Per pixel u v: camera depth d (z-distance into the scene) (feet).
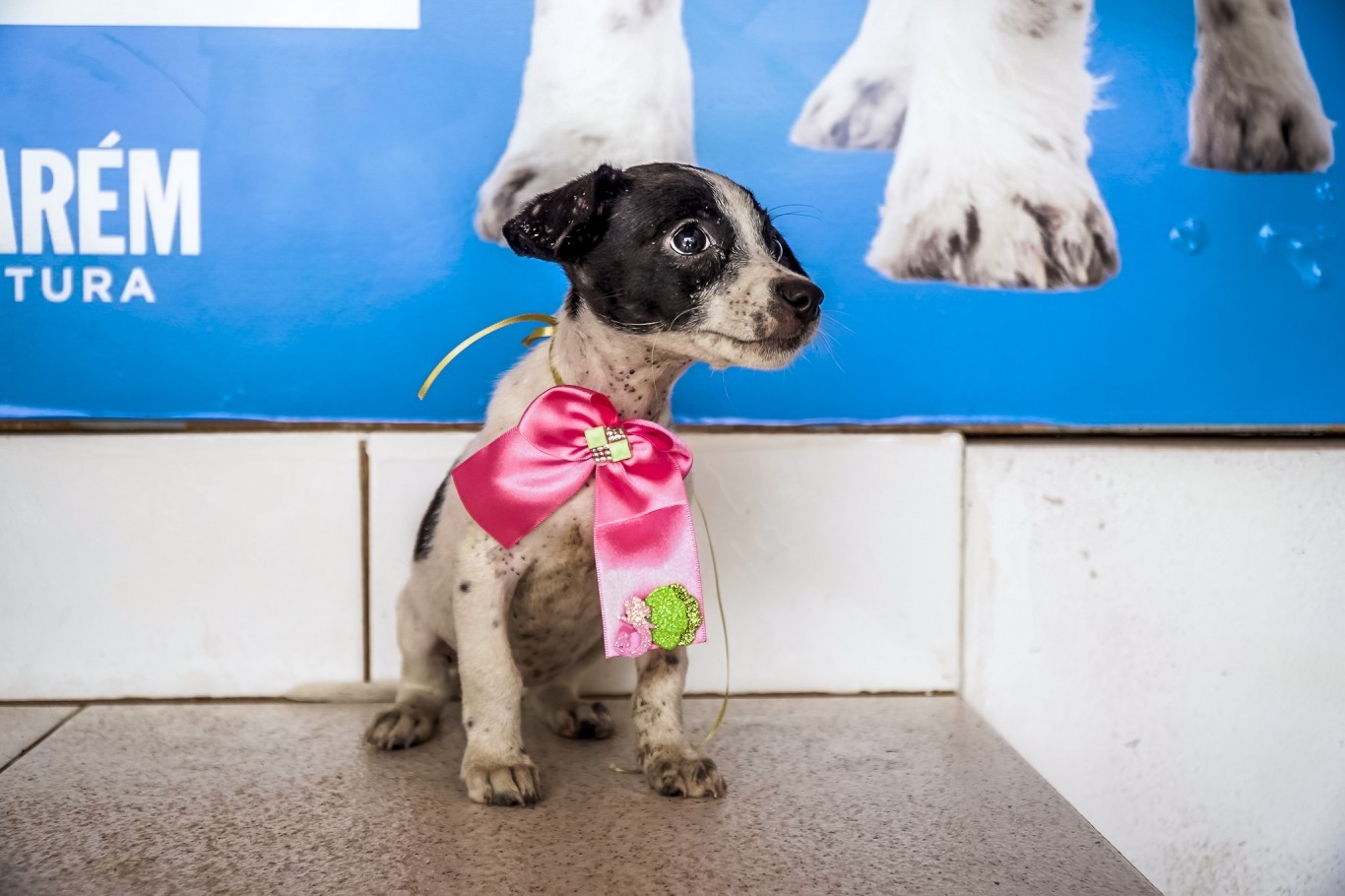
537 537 2.37
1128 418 2.96
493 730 2.36
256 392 2.89
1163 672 2.93
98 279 2.86
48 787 2.39
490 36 2.88
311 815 2.28
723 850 2.18
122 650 2.83
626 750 2.60
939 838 2.24
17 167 2.84
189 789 2.39
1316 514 2.93
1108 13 2.93
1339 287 2.96
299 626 2.85
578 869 2.11
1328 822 2.95
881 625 2.90
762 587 2.89
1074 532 2.91
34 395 2.86
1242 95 2.95
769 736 2.67
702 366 2.92
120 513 2.81
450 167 2.89
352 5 2.87
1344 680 2.94
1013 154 2.93
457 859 2.14
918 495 2.89
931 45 2.92
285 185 2.88
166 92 2.85
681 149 2.91
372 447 2.83
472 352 2.91
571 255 2.30
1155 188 2.95
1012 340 2.95
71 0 2.83
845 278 2.93
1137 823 2.95
